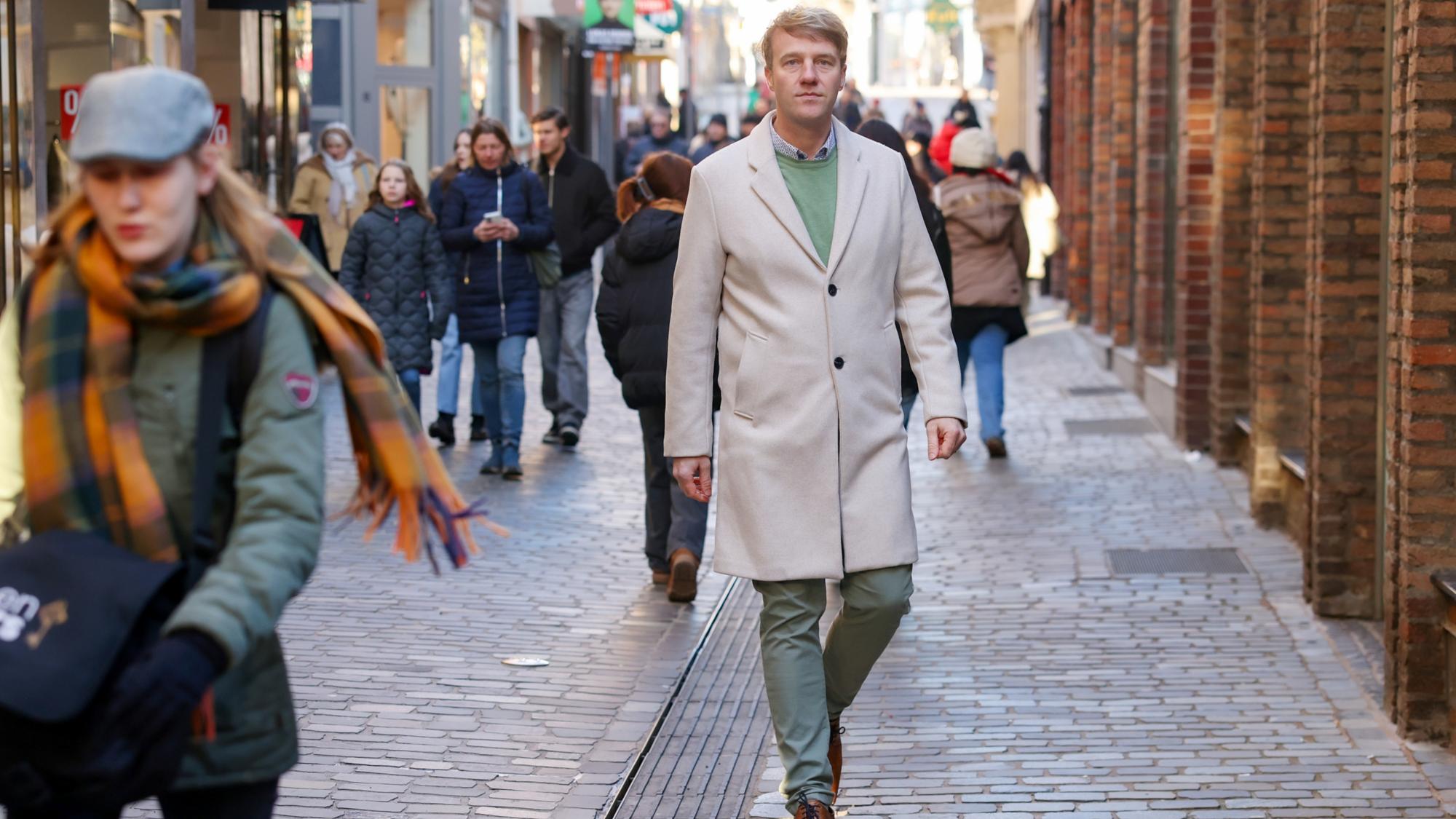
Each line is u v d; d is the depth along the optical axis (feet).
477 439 38.60
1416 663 18.56
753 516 14.67
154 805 15.62
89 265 8.69
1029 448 38.40
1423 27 18.04
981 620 23.85
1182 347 37.29
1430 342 18.34
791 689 14.73
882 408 14.82
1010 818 16.30
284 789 16.39
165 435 8.89
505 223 33.53
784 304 14.65
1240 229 34.27
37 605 8.41
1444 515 18.47
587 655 21.58
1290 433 29.58
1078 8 63.26
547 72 118.42
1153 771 17.65
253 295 8.87
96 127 8.48
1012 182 37.09
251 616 8.53
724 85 212.43
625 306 24.56
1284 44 29.22
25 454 8.87
